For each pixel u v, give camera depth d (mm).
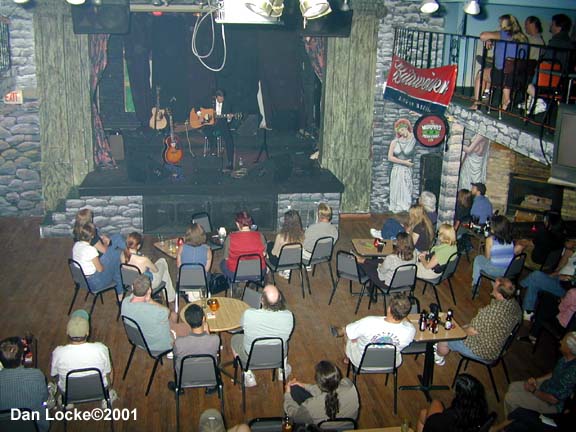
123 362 6801
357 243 8367
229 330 6086
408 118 11812
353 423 4859
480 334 6164
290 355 7059
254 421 4840
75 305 8094
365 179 12008
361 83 11508
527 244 8602
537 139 6980
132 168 10492
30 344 6016
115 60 13641
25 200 11508
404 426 4766
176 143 10914
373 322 5727
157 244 8125
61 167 11008
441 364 6926
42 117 10750
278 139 13648
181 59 13742
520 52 8211
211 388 6285
